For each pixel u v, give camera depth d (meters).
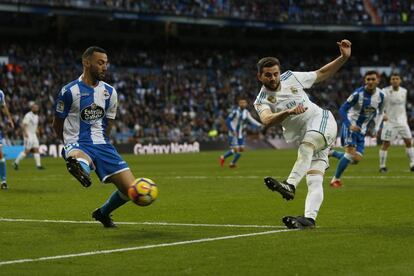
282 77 13.95
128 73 77.00
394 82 31.88
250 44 93.62
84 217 16.41
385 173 31.59
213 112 76.88
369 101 24.61
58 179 30.30
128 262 10.49
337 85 86.75
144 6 77.31
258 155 55.22
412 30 88.06
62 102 13.73
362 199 19.92
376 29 88.62
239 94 81.50
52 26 78.56
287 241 12.34
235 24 82.62
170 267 10.10
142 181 12.95
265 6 86.25
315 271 9.77
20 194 22.70
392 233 13.23
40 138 61.28
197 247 11.79
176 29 87.38
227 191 23.25
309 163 13.53
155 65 81.75
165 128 70.44
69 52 76.62
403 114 32.19
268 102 13.84
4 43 74.75
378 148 66.56
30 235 13.34
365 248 11.57
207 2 82.75
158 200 20.22
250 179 29.11
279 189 13.09
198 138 71.62
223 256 10.94
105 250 11.55
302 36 95.62
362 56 97.12
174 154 60.94
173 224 14.95
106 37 82.94
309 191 14.16
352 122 24.83
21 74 69.06
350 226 14.29
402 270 9.79
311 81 13.96
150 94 74.81
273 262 10.42
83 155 13.57
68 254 11.20
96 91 13.86
